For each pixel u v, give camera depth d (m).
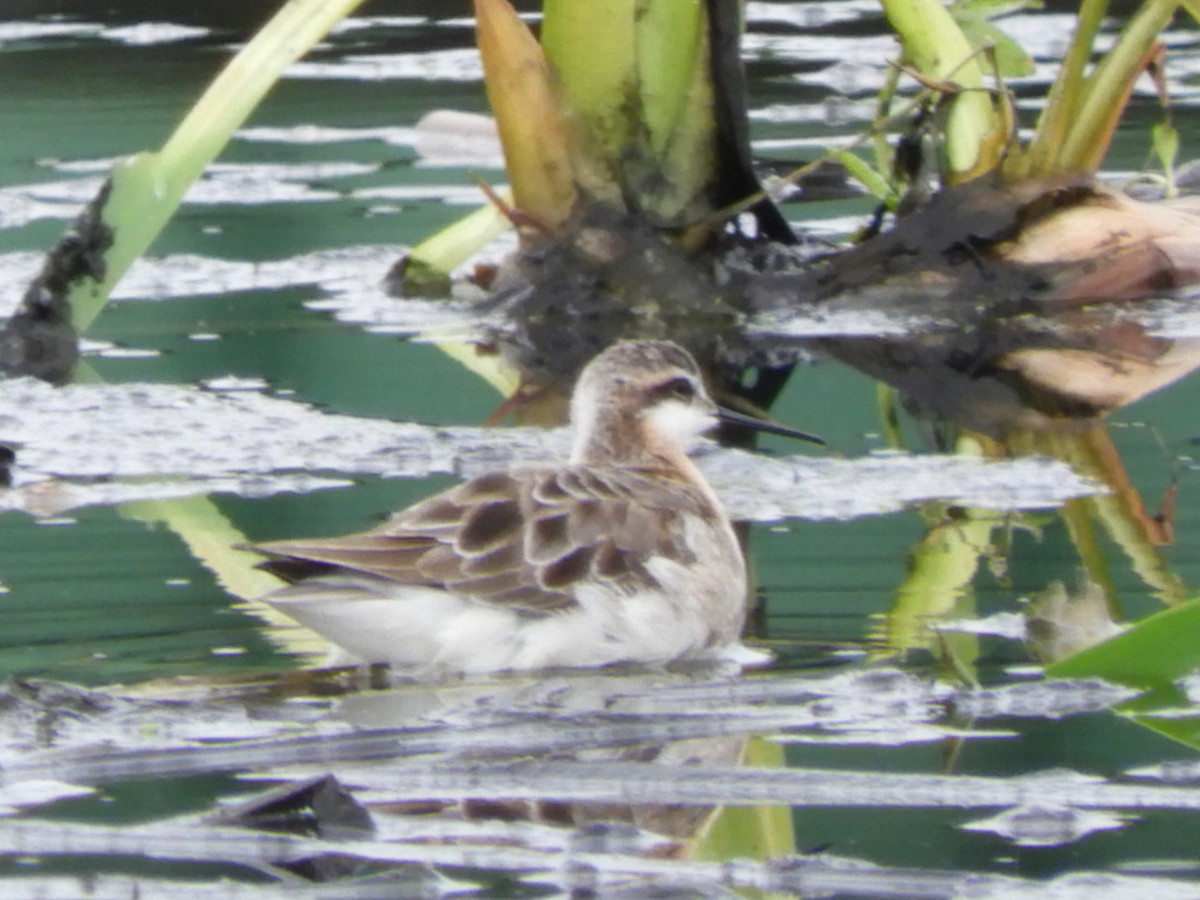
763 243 16.50
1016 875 6.48
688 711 8.30
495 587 8.91
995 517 11.09
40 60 24.03
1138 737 7.86
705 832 6.89
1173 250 15.98
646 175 15.99
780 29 26.48
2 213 18.16
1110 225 16.02
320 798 6.99
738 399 13.77
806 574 10.17
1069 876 6.46
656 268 16.03
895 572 10.16
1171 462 12.06
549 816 7.09
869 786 7.32
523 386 14.07
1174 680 8.48
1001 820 6.99
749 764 7.60
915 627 9.33
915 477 11.92
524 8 24.70
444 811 7.12
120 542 10.62
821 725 8.09
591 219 16.02
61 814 7.12
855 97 22.23
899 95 22.20
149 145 20.08
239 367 14.52
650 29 15.67
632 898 6.34
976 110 16.14
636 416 10.88
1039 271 15.99
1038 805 7.11
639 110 15.85
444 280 16.61
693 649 9.25
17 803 7.24
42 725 8.09
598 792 7.29
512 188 16.11
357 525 10.85
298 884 6.44
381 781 7.43
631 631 9.07
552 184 15.98
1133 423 12.95
